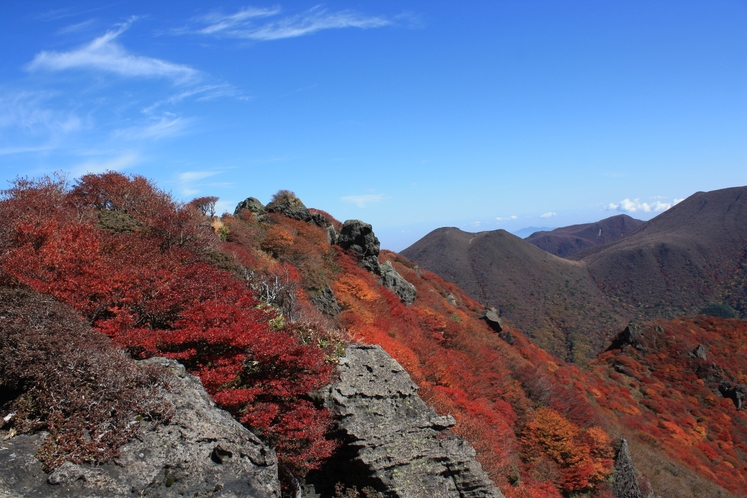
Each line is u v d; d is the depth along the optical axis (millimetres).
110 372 6773
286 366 10312
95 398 6453
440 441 11539
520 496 19094
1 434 5871
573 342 135000
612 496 27219
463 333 36875
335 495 10352
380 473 10359
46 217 12703
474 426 19406
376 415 11297
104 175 18656
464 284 176125
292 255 28234
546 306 160000
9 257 9445
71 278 9641
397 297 35062
